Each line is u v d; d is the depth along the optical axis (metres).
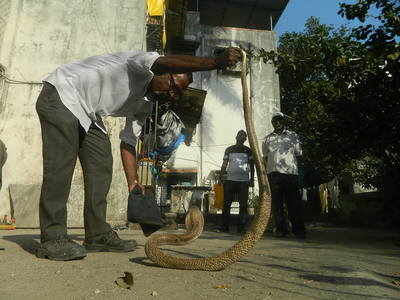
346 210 12.79
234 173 6.52
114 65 2.59
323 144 6.21
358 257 3.07
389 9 5.02
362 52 5.24
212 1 20.75
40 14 7.88
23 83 7.50
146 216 2.26
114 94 2.64
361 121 5.52
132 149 2.81
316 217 14.80
